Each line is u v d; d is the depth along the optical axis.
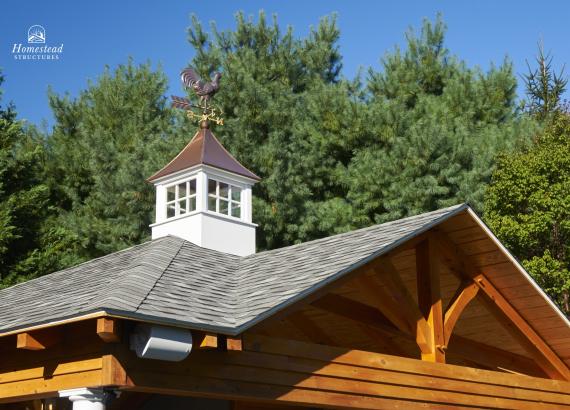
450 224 9.84
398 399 8.95
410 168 22.80
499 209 21.92
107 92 28.20
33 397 7.60
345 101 25.14
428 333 9.53
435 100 26.11
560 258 21.33
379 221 22.86
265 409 10.09
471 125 25.25
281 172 23.05
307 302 7.99
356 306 9.70
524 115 27.03
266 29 27.36
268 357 7.93
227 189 14.89
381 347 12.62
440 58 27.86
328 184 25.34
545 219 20.56
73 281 10.24
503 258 10.10
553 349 11.49
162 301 7.35
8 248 22.38
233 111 24.75
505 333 12.23
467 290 10.29
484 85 26.23
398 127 24.41
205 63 26.28
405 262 10.50
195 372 7.32
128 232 23.58
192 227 13.65
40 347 7.10
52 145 27.56
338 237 10.52
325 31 28.53
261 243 23.16
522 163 21.59
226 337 7.22
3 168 23.33
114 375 6.75
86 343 7.11
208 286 8.84
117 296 7.08
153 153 23.88
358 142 24.89
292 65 27.25
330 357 8.45
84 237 24.19
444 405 9.40
